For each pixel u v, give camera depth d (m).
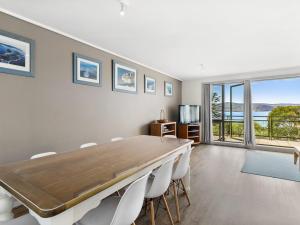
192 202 2.37
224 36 2.80
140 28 2.56
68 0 1.91
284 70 4.98
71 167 1.37
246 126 5.55
